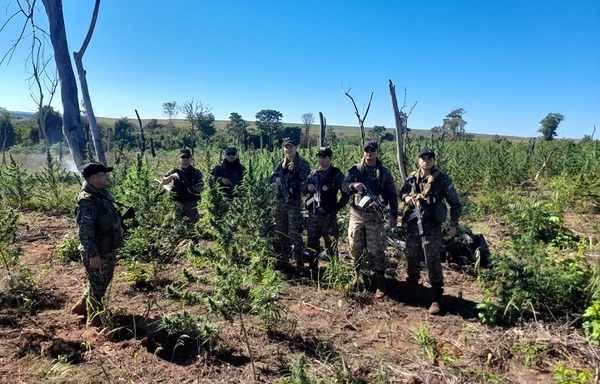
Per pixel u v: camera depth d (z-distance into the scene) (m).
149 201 5.39
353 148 14.77
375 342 4.13
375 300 5.12
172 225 5.61
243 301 3.91
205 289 5.25
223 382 3.46
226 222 3.91
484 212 9.44
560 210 8.81
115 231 4.38
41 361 3.73
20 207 10.36
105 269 4.41
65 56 9.68
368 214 5.11
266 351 3.94
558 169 15.19
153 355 3.85
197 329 3.96
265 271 4.58
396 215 5.32
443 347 3.98
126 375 3.55
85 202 4.15
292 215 6.09
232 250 3.91
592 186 9.61
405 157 11.62
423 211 4.80
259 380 3.50
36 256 6.66
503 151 15.84
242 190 5.57
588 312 3.90
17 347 3.93
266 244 4.95
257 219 4.96
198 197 7.08
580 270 4.68
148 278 5.53
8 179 11.06
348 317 4.70
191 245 3.93
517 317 4.38
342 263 5.66
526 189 13.30
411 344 4.08
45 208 10.39
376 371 3.46
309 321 4.58
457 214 4.80
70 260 6.49
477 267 5.00
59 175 11.58
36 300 4.99
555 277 4.43
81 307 4.67
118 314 4.62
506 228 7.96
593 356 3.56
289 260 6.40
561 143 20.55
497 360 3.69
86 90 8.65
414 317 4.67
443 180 4.80
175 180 6.99
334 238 5.87
